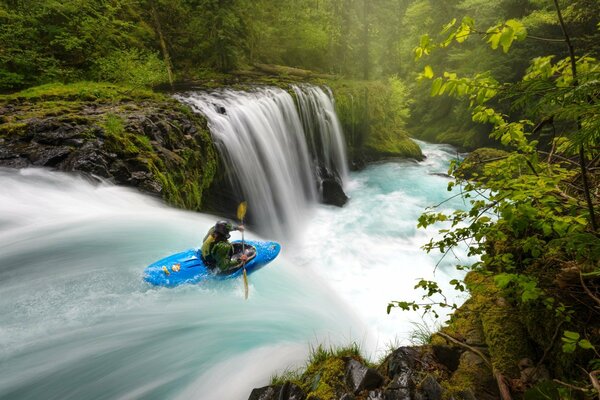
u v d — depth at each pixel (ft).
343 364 9.81
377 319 20.35
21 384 10.36
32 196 18.83
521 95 6.68
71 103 29.37
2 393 10.04
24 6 41.39
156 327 13.30
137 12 53.16
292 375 10.89
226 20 53.88
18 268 14.74
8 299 13.17
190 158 27.14
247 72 56.80
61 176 20.27
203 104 36.01
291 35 69.00
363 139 58.34
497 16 60.54
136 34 50.60
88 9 45.24
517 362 8.70
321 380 9.36
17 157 20.92
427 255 28.66
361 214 39.65
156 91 42.39
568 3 43.29
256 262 18.81
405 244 31.63
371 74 74.18
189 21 57.11
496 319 9.91
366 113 58.18
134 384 11.11
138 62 43.98
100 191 20.45
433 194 44.57
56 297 13.62
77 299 13.69
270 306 16.97
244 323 14.84
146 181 22.04
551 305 7.55
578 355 7.62
